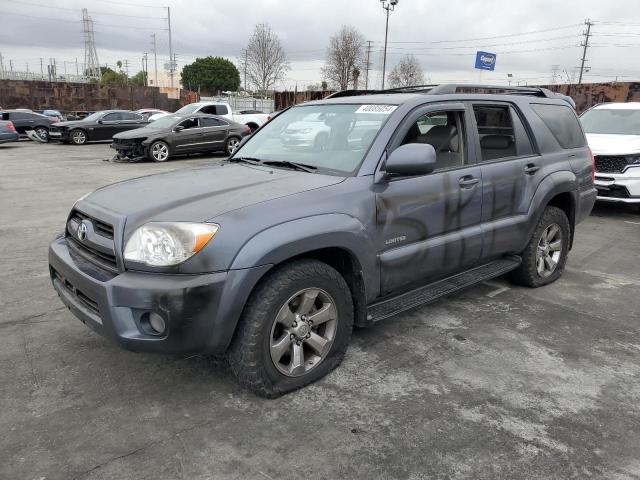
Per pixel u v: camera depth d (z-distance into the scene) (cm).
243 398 295
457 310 428
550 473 239
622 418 282
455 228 376
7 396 294
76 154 1780
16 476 232
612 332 392
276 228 273
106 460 243
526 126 445
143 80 8900
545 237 474
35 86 3516
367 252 316
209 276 257
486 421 277
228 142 1725
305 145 377
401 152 311
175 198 296
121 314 261
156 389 304
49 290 461
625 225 759
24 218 752
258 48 4569
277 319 283
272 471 238
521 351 358
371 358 344
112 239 279
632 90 2127
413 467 241
